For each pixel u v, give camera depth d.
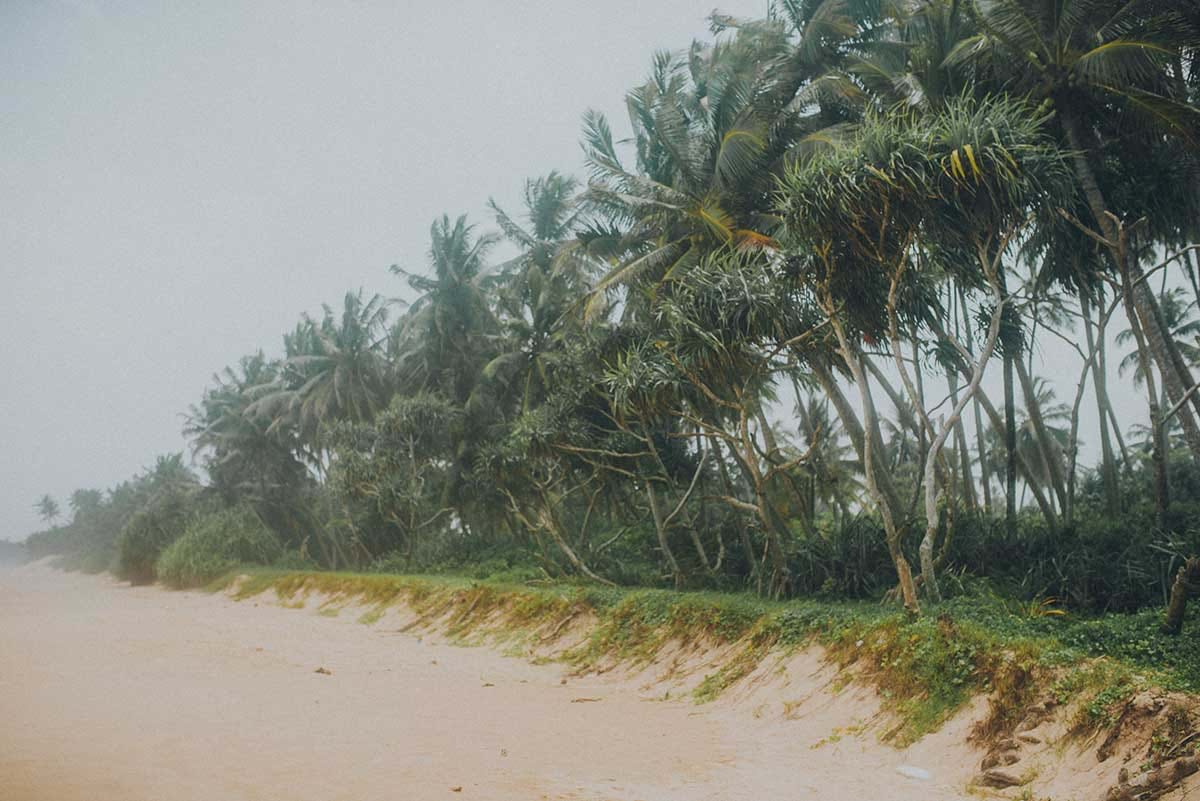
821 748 11.12
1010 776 8.81
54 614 33.38
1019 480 41.88
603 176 25.12
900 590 15.66
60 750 9.39
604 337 22.98
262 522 55.44
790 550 19.98
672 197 23.48
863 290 15.71
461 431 37.72
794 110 22.12
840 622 14.07
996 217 13.85
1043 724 9.38
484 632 23.28
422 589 29.17
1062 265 18.27
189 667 17.94
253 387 56.03
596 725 12.72
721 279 17.03
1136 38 15.60
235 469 58.22
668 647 17.44
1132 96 15.88
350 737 11.14
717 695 14.52
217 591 45.66
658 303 21.61
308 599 36.44
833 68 22.39
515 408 40.22
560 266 31.80
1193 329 37.97
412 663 19.91
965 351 15.38
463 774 9.33
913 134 13.70
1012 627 11.84
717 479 26.83
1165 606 12.95
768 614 15.79
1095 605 14.09
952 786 9.26
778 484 27.34
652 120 25.41
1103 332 20.28
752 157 21.86
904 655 11.98
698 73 26.62
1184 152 17.05
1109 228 15.75
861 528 18.08
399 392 45.38
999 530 17.70
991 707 10.08
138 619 30.92
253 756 9.63
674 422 25.08
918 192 13.41
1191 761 7.40
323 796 8.05
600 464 24.12
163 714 12.17
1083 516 22.70
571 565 28.61
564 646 20.14
